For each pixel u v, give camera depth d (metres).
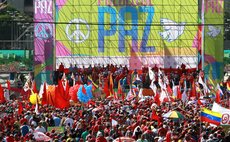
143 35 152.62
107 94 110.00
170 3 152.75
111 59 152.38
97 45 152.25
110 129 69.94
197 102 97.94
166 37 152.75
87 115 81.50
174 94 111.50
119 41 152.38
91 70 144.50
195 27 152.88
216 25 149.62
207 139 65.81
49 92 88.56
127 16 152.38
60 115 80.94
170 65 152.88
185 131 66.94
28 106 90.62
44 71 147.50
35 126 74.00
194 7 152.88
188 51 152.75
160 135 68.88
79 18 151.38
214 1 149.50
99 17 152.00
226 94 111.50
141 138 64.00
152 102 97.75
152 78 112.88
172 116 77.06
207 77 148.88
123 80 136.88
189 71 146.62
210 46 149.50
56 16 150.50
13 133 69.25
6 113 85.88
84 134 68.56
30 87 111.19
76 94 98.88
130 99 103.75
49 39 148.12
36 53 148.00
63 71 145.12
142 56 152.75
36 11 148.38
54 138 62.56
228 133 67.81
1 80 189.38
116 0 152.12
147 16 152.62
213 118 69.19
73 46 151.50
